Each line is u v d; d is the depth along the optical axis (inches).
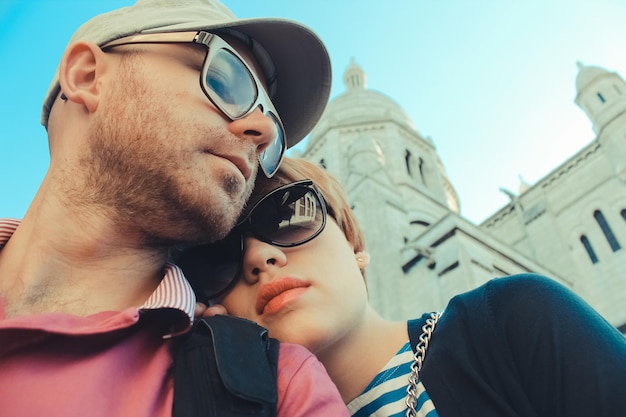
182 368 9.2
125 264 11.9
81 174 11.5
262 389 8.7
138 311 9.9
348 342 14.7
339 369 14.7
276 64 17.0
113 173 11.1
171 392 9.1
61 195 11.6
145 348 10.2
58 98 14.1
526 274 13.9
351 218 19.3
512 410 11.6
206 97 11.9
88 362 8.8
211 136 11.5
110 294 11.4
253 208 15.0
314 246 15.0
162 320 10.8
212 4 15.5
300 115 18.6
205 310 13.9
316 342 13.2
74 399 7.9
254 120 12.5
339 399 10.1
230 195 11.8
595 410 10.0
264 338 10.7
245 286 14.7
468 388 12.4
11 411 7.6
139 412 8.4
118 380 8.9
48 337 8.6
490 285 14.4
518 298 13.0
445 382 12.7
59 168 12.0
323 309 13.6
